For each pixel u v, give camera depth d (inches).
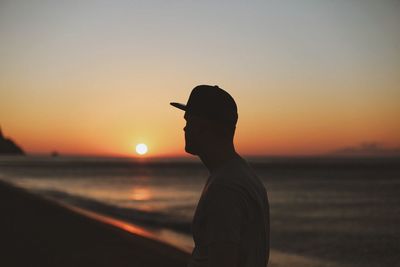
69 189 1801.2
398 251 553.0
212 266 65.0
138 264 267.1
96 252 300.0
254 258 68.8
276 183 2527.1
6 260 272.7
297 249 564.7
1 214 504.4
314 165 7209.6
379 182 2608.3
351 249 566.6
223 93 74.3
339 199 1478.8
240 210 66.7
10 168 4854.8
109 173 3855.8
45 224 430.3
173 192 1717.5
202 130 73.4
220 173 70.3
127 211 960.3
